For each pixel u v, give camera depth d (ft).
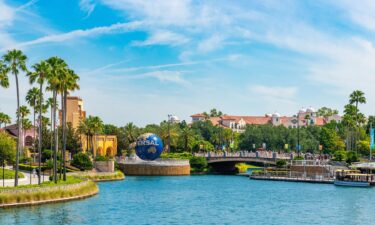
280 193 373.40
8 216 236.02
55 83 318.86
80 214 252.42
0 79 281.54
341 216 264.11
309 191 385.29
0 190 258.78
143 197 342.03
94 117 599.16
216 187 422.82
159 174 572.51
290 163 536.42
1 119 586.45
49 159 503.61
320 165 495.82
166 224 237.04
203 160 618.03
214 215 266.36
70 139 574.15
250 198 342.44
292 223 243.40
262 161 586.86
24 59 286.05
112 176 489.26
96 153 642.22
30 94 501.15
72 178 361.71
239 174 609.83
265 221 248.73
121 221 241.14
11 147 338.34
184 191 387.75
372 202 318.65
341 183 428.97
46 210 257.14
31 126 608.19
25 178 360.07
